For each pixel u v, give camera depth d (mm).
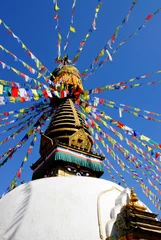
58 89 13828
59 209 7582
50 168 12078
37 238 6828
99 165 12344
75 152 12164
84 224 7223
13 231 7195
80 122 14164
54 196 8086
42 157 12797
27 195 8531
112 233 7105
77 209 7633
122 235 6793
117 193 8922
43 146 13258
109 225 7230
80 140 13070
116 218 7375
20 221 7406
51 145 12508
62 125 13680
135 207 7227
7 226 7555
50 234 6902
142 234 6625
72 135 13000
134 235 6574
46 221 7230
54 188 8492
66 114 14273
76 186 8641
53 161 11703
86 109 13250
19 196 8742
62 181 9008
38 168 12898
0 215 8195
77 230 7039
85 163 12039
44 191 8391
